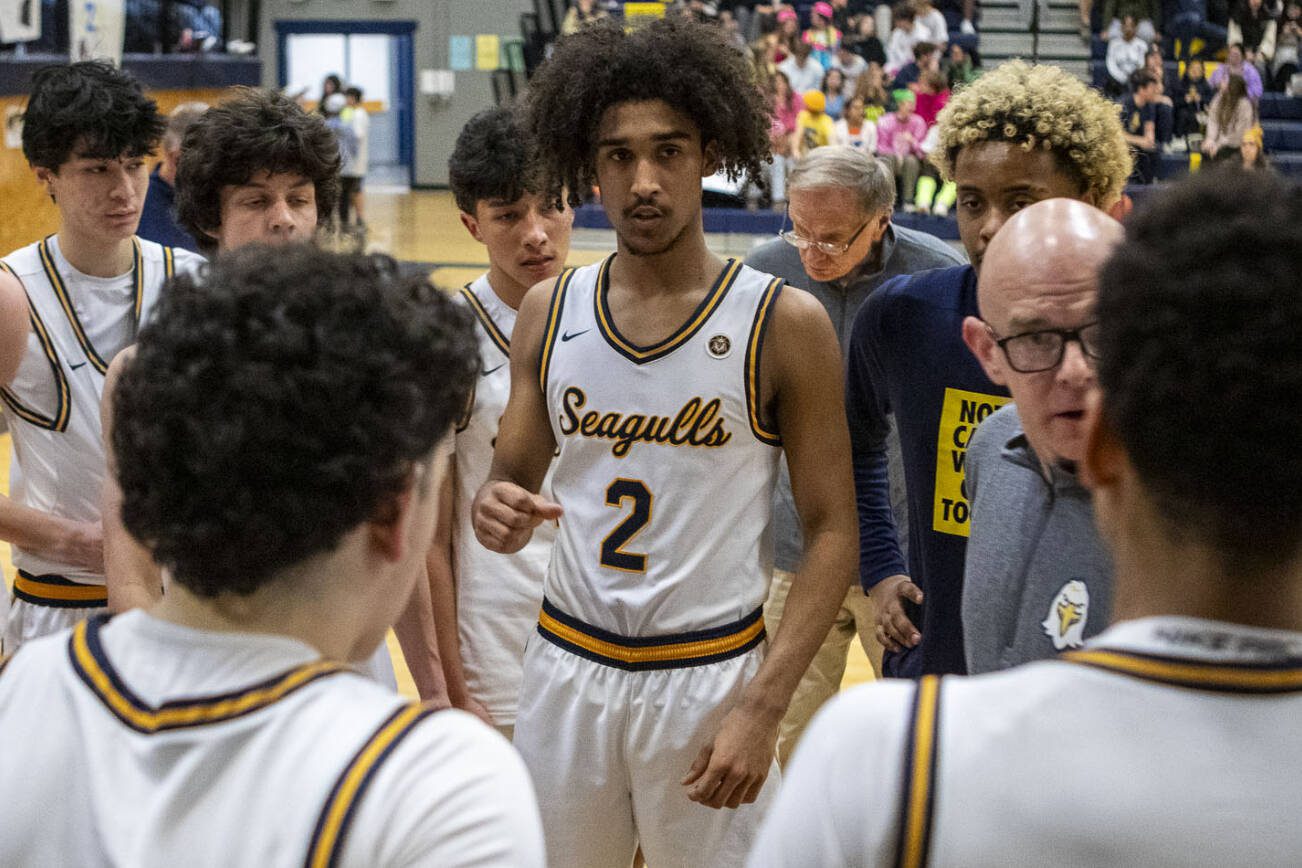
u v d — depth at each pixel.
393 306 0.86
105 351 2.17
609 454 1.76
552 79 1.78
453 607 2.24
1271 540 0.71
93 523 2.11
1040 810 0.71
